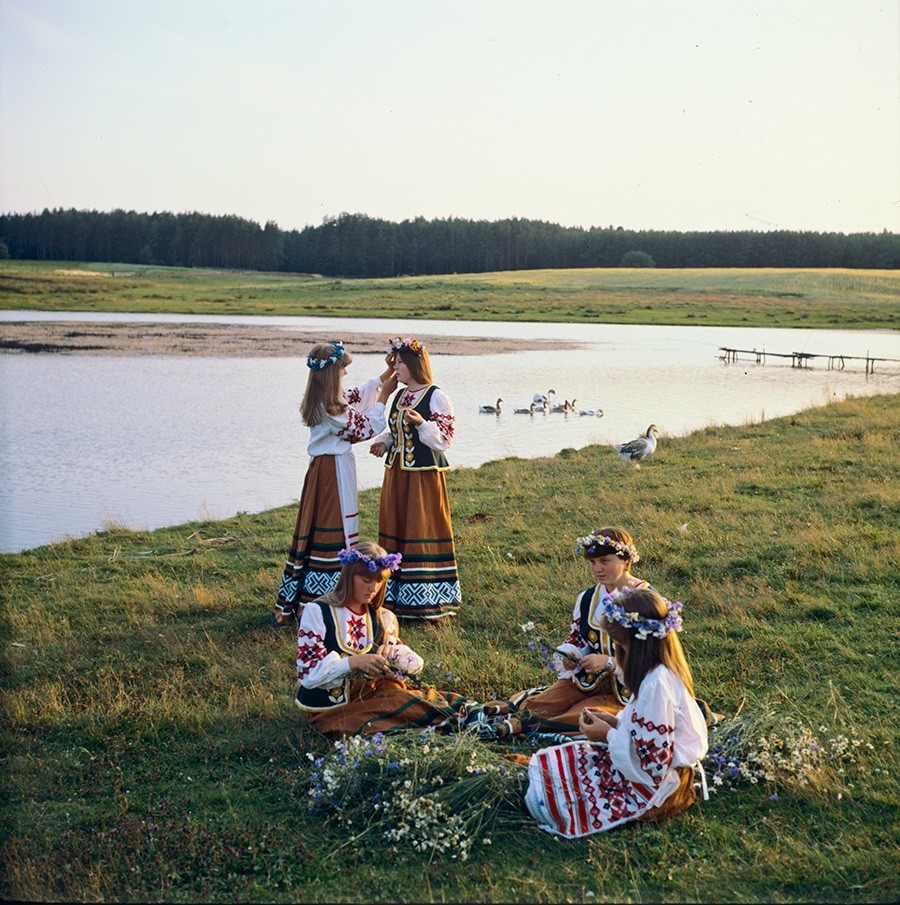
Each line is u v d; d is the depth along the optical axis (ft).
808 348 160.04
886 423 56.80
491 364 121.80
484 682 20.03
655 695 14.23
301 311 241.14
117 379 94.94
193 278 379.76
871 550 28.27
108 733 17.95
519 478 44.50
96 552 33.12
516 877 13.30
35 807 15.28
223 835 14.34
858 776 15.67
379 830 14.53
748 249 461.78
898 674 19.74
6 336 144.77
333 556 23.79
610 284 346.13
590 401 86.07
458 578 26.48
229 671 20.79
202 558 31.42
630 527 32.60
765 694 18.97
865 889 12.82
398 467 24.22
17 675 20.84
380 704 17.24
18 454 55.77
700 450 51.08
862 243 449.89
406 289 327.67
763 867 13.38
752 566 27.48
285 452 57.62
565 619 23.94
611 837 14.19
